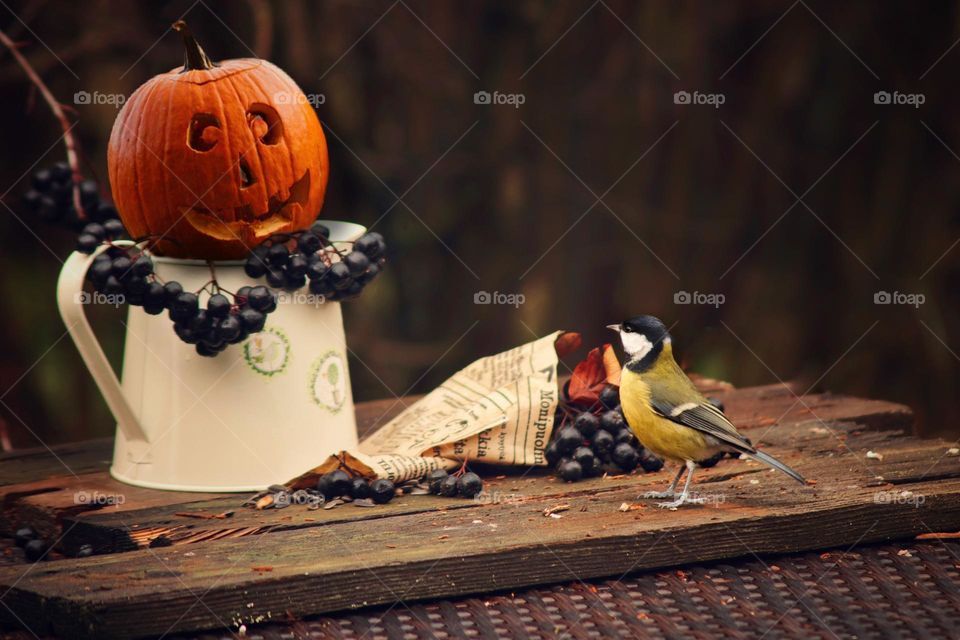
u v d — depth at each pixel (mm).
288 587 2992
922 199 9617
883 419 4949
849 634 3111
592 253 9555
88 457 4461
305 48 8312
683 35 9500
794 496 3713
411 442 4102
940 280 9609
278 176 3818
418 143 9273
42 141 8555
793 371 9594
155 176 3740
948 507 3684
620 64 9453
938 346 9531
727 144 9680
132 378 4004
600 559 3311
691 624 3141
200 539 3385
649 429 3807
